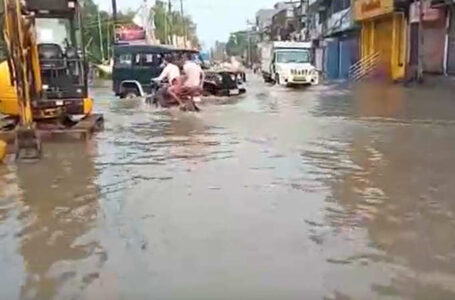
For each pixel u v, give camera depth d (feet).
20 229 20.61
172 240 19.16
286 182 26.81
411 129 44.65
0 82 40.34
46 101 41.16
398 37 116.98
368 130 44.19
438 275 16.17
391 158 32.50
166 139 40.06
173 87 62.23
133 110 60.85
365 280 15.89
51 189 26.17
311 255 17.70
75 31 43.06
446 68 95.09
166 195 24.77
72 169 30.40
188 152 34.81
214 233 19.76
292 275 16.25
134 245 18.78
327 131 43.73
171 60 74.95
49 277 16.46
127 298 15.03
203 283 15.81
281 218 21.31
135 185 26.66
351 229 20.04
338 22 160.56
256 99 77.77
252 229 20.12
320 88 105.40
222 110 60.95
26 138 32.99
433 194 24.47
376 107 63.31
